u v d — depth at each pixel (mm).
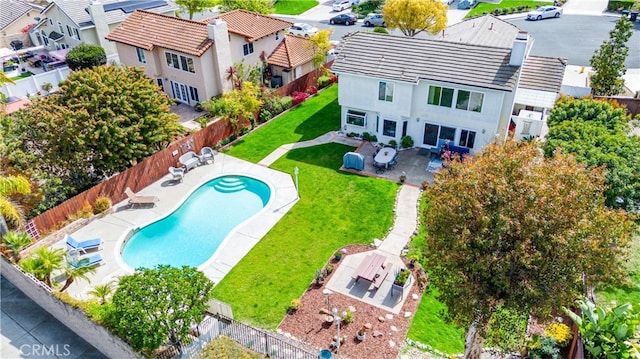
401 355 16859
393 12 43688
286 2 71000
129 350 15805
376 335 17703
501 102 27641
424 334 17766
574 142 22062
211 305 18219
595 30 52344
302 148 32625
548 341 15883
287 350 16859
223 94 36156
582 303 14648
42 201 24719
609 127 24672
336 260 21859
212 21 36375
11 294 20438
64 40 50344
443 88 29016
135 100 27812
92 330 17062
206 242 24047
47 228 23969
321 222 24781
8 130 25469
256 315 18969
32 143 25781
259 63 41812
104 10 48094
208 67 37469
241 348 16859
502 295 13328
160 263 22609
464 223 13477
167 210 26328
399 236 23469
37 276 19219
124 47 41375
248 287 20500
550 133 24281
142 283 15500
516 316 14875
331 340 17594
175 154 30062
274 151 32406
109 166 26453
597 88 35094
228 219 25859
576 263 12344
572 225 12531
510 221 12531
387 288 20156
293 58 41719
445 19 43750
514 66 27734
